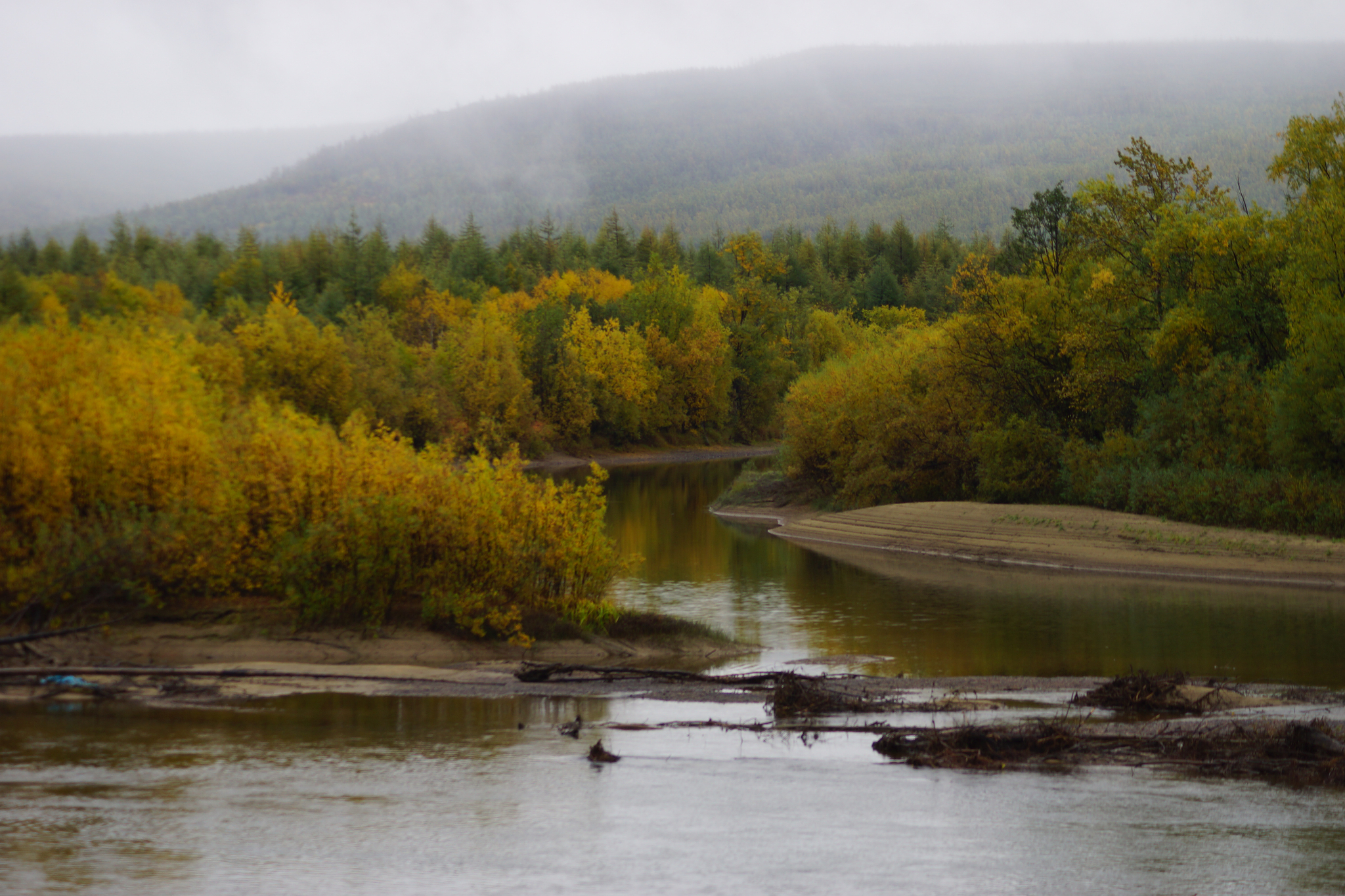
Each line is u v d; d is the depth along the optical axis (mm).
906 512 53219
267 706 20719
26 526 26016
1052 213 61688
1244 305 49688
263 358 84250
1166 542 43250
